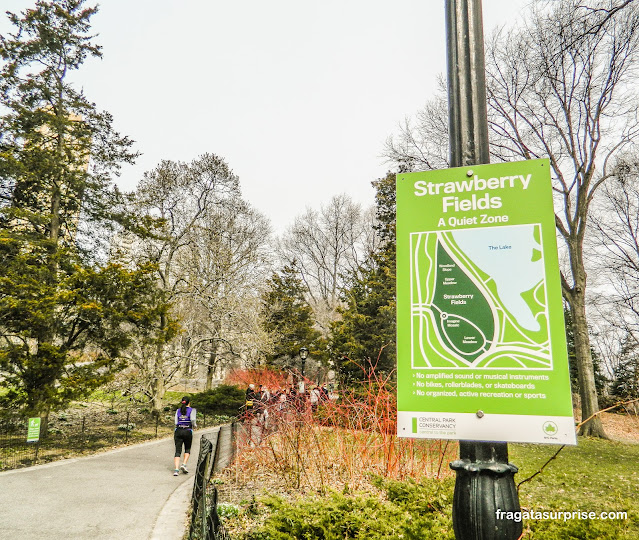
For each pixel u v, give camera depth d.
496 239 2.69
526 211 2.67
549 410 2.41
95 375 16.17
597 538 3.83
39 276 15.59
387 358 20.69
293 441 8.75
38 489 8.76
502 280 2.63
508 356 2.54
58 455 13.21
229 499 7.35
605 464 11.86
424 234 2.83
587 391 20.05
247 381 28.27
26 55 18.69
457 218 2.79
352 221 44.16
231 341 24.02
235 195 28.03
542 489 8.23
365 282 24.36
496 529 2.21
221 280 25.19
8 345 15.38
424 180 2.89
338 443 8.55
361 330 22.36
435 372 2.64
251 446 10.33
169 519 6.85
